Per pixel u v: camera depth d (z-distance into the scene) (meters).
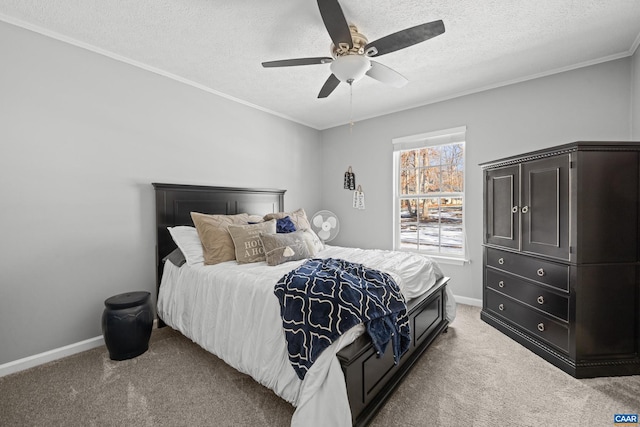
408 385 1.78
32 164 2.01
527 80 2.86
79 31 2.06
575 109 2.64
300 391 1.38
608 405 1.59
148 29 2.04
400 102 3.49
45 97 2.06
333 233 3.82
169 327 2.64
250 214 3.42
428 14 1.89
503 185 2.52
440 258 3.42
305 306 1.42
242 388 1.75
